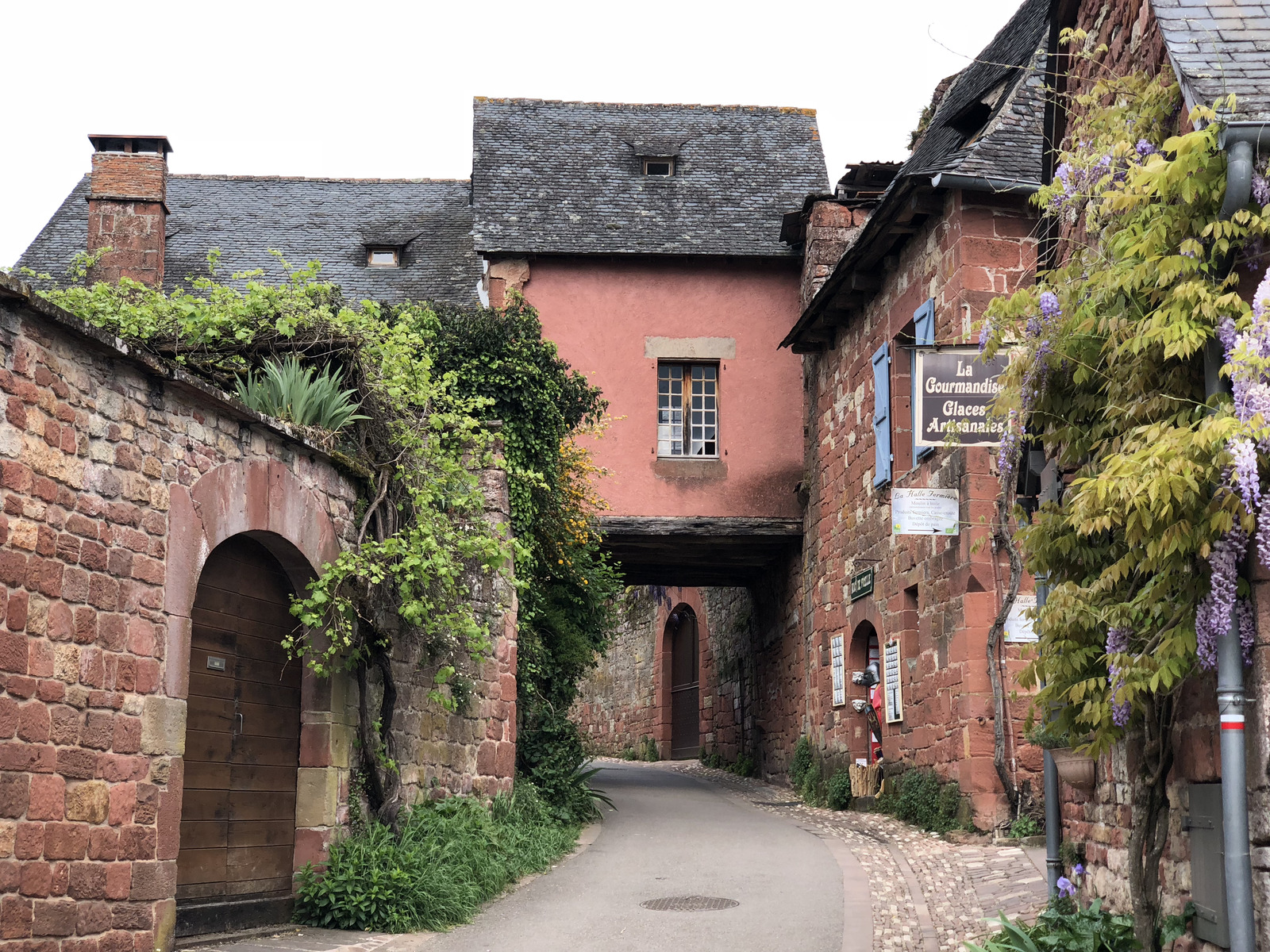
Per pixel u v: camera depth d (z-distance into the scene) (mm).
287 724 8258
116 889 6195
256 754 7945
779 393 18625
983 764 12188
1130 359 5777
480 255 18234
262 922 7758
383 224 21156
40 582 5750
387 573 8930
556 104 21406
